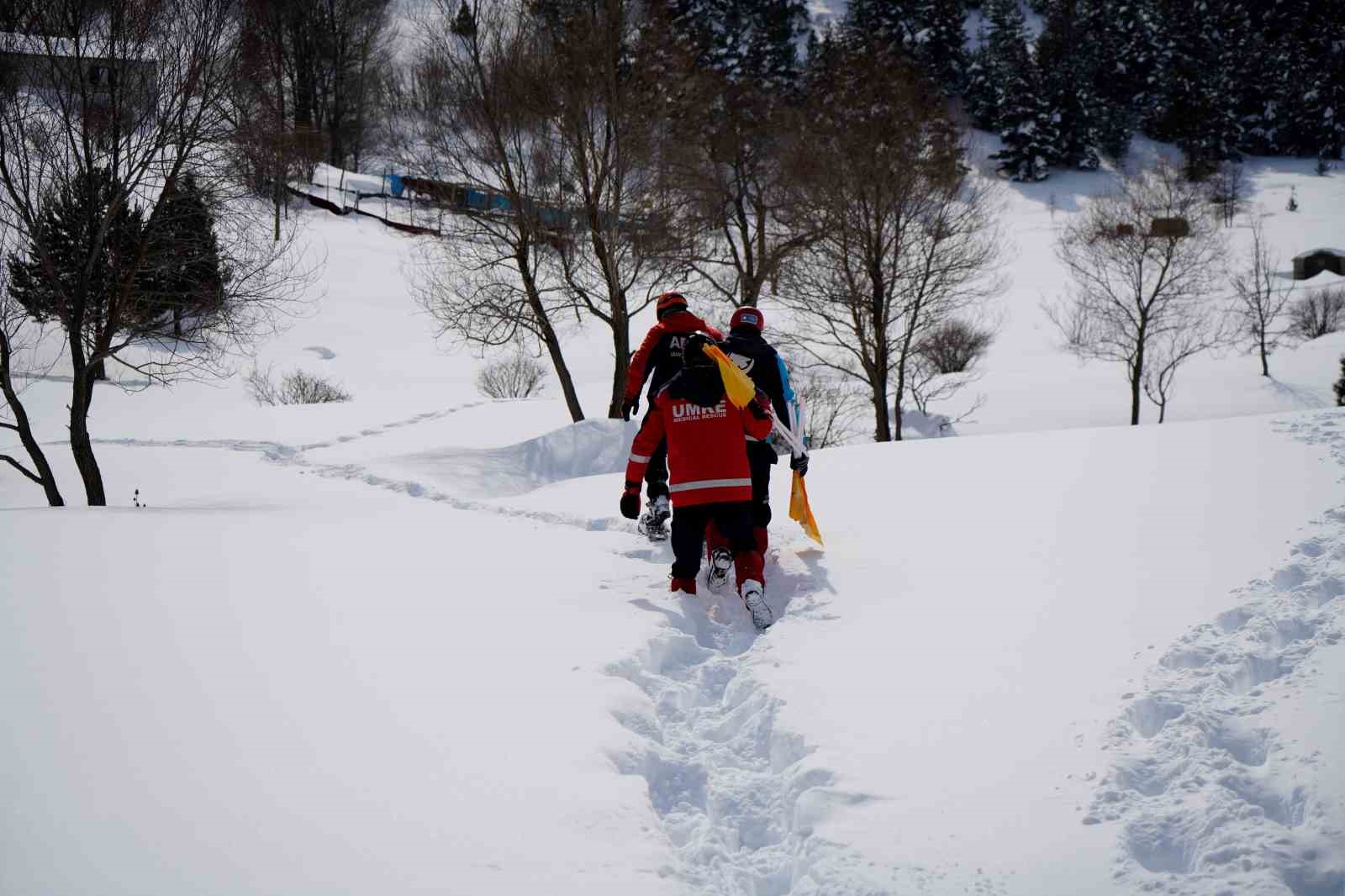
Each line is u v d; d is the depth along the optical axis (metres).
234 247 11.36
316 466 14.23
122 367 30.16
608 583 5.10
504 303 17.81
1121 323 35.88
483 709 3.43
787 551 5.59
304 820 2.64
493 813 2.74
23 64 9.81
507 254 17.89
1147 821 2.52
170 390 28.61
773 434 6.04
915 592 4.61
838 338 26.95
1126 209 44.09
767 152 27.80
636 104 17.55
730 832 2.89
